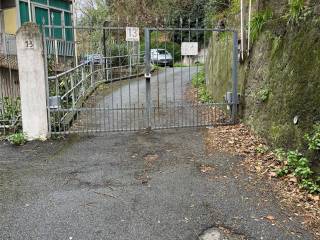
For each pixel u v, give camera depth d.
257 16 7.10
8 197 4.44
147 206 4.18
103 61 14.34
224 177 4.98
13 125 6.98
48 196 4.46
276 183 4.71
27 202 4.30
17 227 3.73
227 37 9.25
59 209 4.12
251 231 3.63
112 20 22.88
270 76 6.23
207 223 3.79
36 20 15.57
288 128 5.34
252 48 7.27
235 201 4.27
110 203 4.26
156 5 26.23
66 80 8.69
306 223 3.75
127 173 5.20
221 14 12.10
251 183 4.76
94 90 12.81
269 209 4.05
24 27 6.47
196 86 12.86
